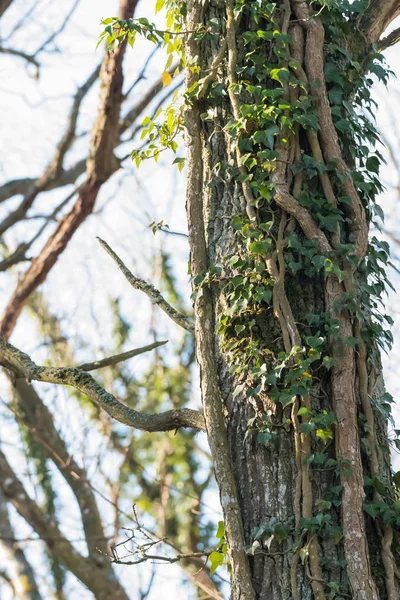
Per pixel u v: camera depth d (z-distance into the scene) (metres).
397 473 5.65
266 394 5.59
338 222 5.88
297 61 6.11
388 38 7.16
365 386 5.66
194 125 6.34
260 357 5.64
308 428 5.41
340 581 5.19
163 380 19.33
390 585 5.27
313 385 5.58
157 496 18.86
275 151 5.91
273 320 5.73
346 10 6.67
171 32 6.75
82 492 17.03
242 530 5.42
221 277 5.94
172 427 6.43
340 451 5.40
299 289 5.79
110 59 13.02
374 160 6.34
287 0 6.27
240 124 5.96
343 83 6.34
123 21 6.74
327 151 5.98
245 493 5.52
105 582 16.14
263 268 5.79
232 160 6.09
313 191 5.93
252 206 5.87
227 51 6.28
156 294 7.15
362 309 5.87
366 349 5.78
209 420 5.70
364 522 5.37
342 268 5.80
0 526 16.45
